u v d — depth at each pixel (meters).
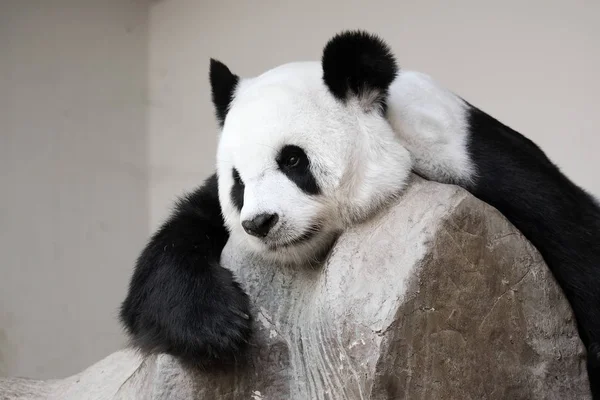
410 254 3.48
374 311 3.41
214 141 9.07
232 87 4.50
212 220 4.45
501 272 3.67
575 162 6.86
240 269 4.09
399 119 4.14
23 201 8.52
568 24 7.01
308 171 3.87
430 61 7.70
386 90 3.99
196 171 9.14
